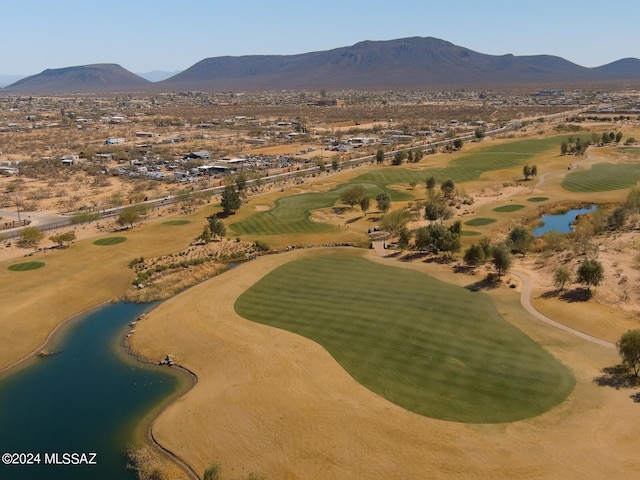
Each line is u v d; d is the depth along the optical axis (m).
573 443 40.88
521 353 54.75
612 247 82.00
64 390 52.53
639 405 45.28
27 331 65.12
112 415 48.12
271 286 75.69
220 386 51.62
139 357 59.38
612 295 66.00
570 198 126.62
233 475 39.69
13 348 61.25
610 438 41.22
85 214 118.06
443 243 84.50
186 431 44.97
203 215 120.62
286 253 92.75
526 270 79.25
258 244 99.94
